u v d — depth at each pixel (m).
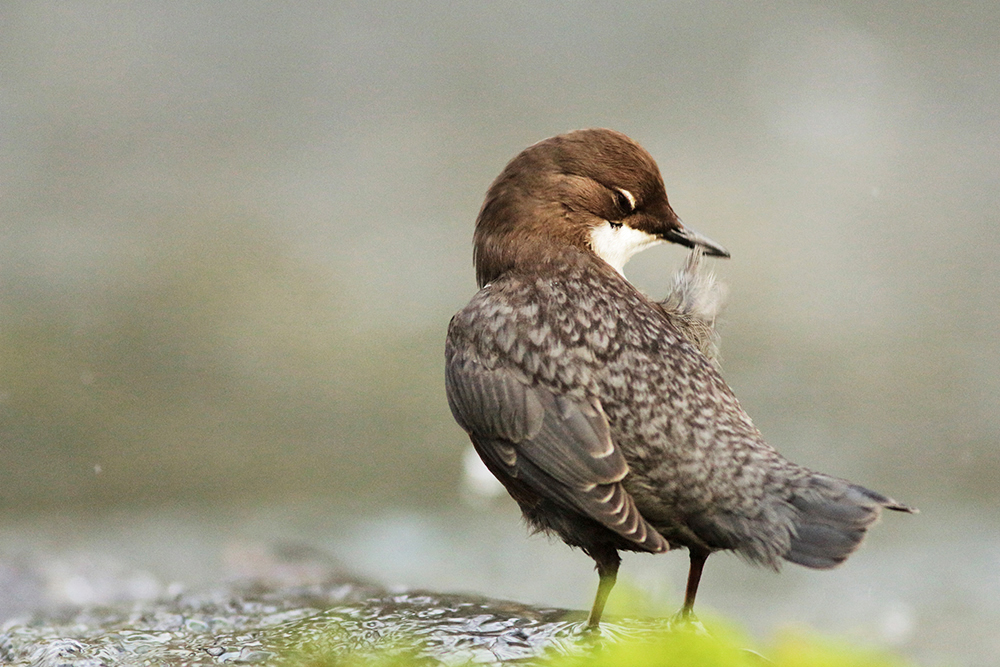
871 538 11.07
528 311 6.18
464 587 9.80
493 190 6.75
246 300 15.15
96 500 11.80
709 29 20.75
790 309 15.34
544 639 5.92
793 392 13.88
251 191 17.42
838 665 5.89
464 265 15.91
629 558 10.63
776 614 9.44
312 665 5.83
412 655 5.80
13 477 12.00
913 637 8.77
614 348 5.95
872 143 18.52
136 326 14.49
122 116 18.89
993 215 17.11
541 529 6.30
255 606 7.07
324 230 16.58
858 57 20.12
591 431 5.80
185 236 16.34
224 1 21.27
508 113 19.09
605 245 6.74
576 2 21.31
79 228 16.39
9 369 13.52
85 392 13.34
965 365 14.23
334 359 14.12
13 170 17.53
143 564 9.68
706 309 6.58
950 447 12.86
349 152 18.31
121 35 20.50
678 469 5.68
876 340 14.64
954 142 18.53
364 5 21.27
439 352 14.31
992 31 20.61
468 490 12.20
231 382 13.73
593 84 19.72
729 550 5.72
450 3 21.41
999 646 8.57
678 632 5.82
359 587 7.55
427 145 18.42
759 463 5.59
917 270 15.99
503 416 6.05
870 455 12.76
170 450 12.57
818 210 17.16
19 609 8.24
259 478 12.30
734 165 17.86
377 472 12.40
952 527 11.28
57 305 14.76
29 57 19.86
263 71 19.94
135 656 6.07
